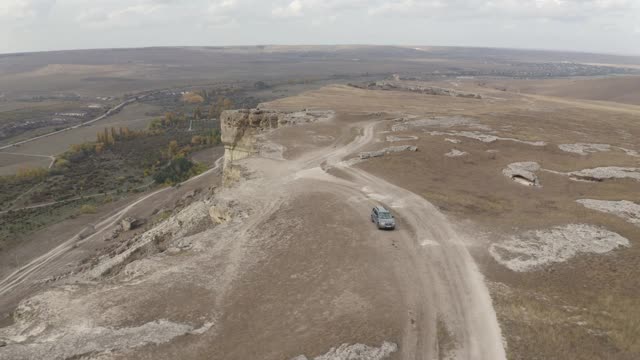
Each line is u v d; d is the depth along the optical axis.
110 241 89.38
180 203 96.94
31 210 118.75
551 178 57.25
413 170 58.50
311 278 32.09
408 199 47.53
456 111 117.88
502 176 57.53
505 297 29.09
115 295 31.66
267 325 27.41
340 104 133.75
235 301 30.19
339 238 37.75
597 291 29.84
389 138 75.12
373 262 33.78
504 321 26.67
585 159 67.00
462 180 55.84
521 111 121.44
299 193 49.41
